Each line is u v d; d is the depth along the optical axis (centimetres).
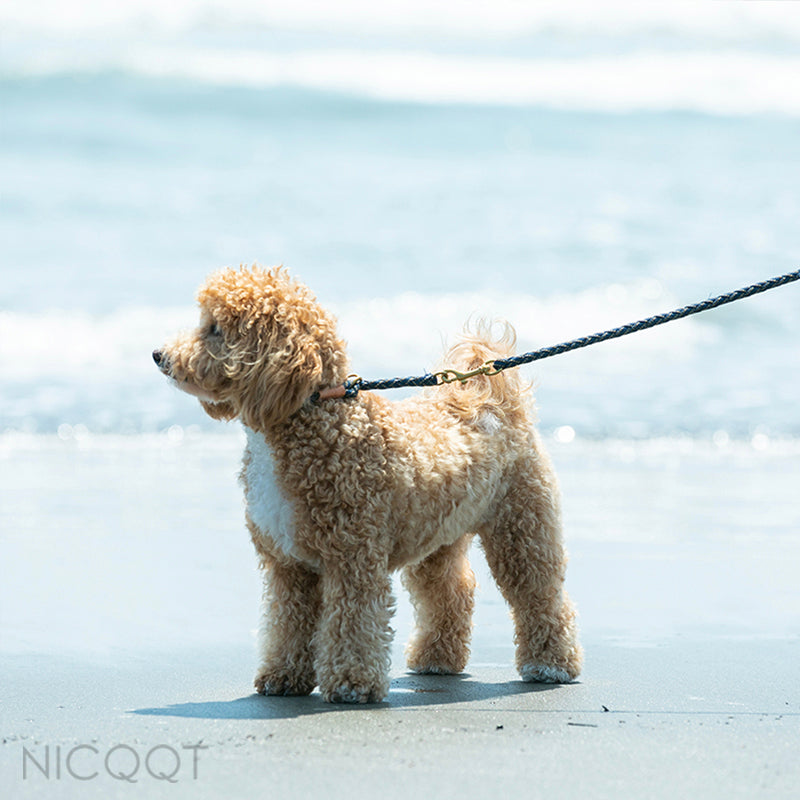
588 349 1811
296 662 637
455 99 3584
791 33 4172
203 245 2178
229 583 891
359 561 607
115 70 3406
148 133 3036
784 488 1255
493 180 2820
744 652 748
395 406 649
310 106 3359
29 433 1377
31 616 791
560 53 4072
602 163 3072
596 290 2027
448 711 598
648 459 1367
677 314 646
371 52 3900
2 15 3716
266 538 620
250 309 594
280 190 2603
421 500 628
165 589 869
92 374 1614
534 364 1733
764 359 1786
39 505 1102
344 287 1981
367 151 3050
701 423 1507
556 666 683
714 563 973
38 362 1639
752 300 2014
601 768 495
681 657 736
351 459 599
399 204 2548
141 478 1227
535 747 525
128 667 689
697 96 3816
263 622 649
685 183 2880
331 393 604
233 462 1315
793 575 943
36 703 604
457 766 492
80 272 1988
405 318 1858
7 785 464
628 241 2341
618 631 796
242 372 589
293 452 598
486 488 662
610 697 639
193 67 3506
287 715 581
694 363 1764
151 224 2302
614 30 4147
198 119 3195
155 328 1758
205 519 1081
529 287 2033
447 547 707
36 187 2508
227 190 2578
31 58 3422
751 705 622
